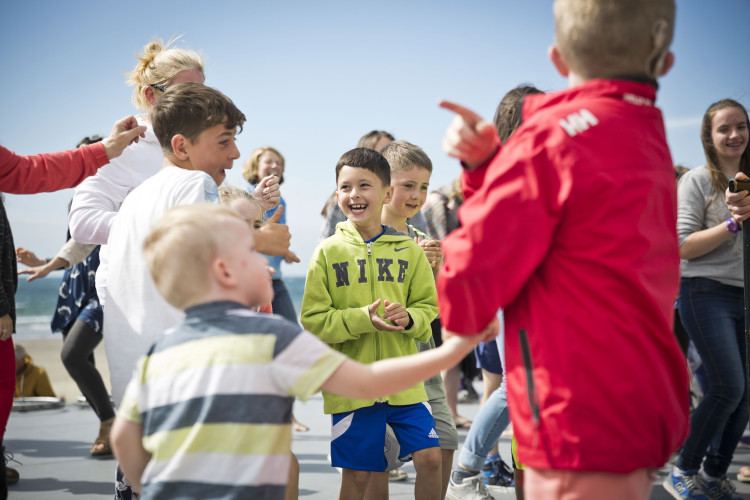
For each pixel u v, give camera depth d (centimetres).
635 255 133
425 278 279
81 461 412
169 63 280
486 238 131
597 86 140
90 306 409
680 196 337
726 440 325
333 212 382
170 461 136
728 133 323
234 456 135
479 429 302
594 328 131
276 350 141
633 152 136
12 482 362
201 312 146
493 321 141
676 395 142
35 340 1875
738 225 304
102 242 240
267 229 206
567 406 132
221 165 219
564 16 145
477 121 142
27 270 322
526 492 145
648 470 137
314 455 433
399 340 267
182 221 147
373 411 254
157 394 141
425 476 252
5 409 267
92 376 416
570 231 134
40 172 214
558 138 133
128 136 232
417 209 325
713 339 317
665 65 148
